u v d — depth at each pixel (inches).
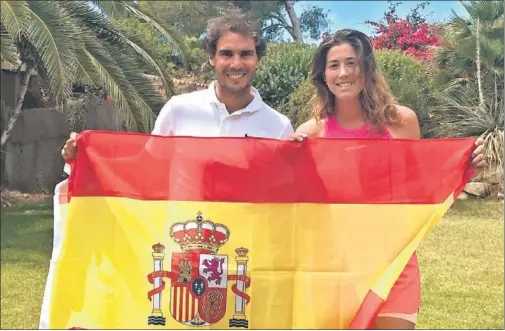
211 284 115.2
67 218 116.4
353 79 119.6
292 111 297.6
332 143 117.6
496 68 281.7
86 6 358.0
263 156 117.3
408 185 116.7
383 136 122.7
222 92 125.0
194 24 610.2
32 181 484.7
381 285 113.0
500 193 331.9
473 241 287.9
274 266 115.6
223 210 116.5
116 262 116.1
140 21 458.6
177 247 115.7
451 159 116.3
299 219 116.8
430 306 217.6
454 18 298.2
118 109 382.0
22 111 482.0
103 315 114.7
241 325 114.7
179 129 126.4
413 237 115.8
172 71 442.6
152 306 114.8
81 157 117.3
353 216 116.7
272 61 362.6
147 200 117.0
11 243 323.9
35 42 305.7
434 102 286.0
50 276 115.3
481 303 220.2
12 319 205.9
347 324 114.3
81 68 323.6
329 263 115.8
